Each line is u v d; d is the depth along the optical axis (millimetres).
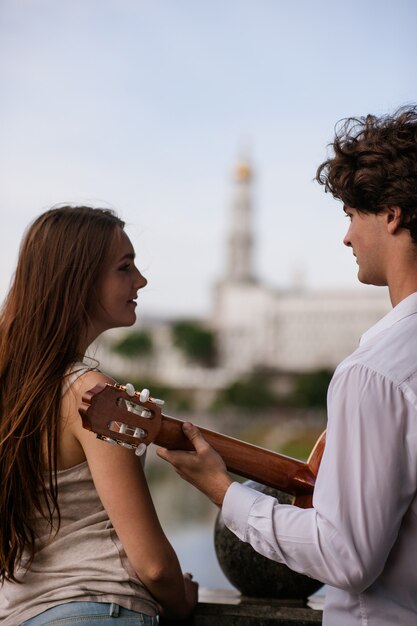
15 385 1436
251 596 1759
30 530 1400
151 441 1286
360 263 1257
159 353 77938
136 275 1541
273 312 76375
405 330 1157
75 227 1491
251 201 81688
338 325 75375
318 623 1631
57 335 1435
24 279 1488
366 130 1227
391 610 1156
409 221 1183
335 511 1105
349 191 1219
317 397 72625
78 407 1326
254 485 1679
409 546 1142
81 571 1388
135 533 1343
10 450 1395
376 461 1098
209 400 74562
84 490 1399
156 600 1447
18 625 1389
